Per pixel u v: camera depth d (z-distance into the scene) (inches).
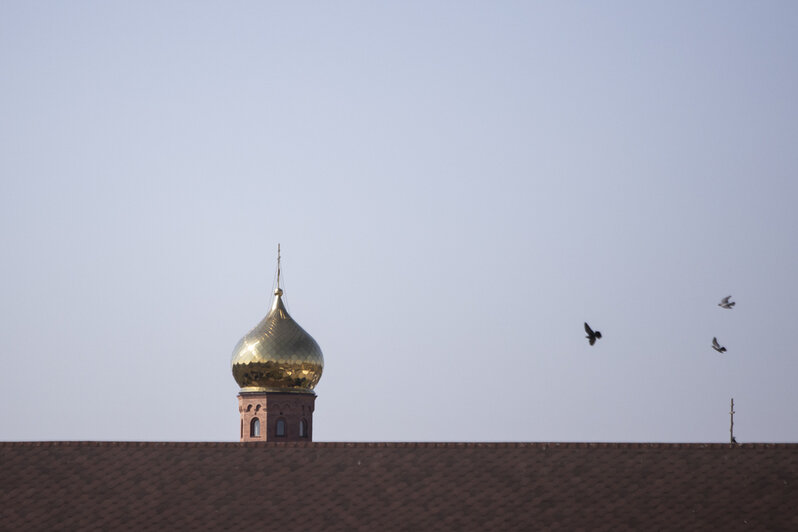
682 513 6038.4
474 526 6058.1
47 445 6801.2
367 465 6515.8
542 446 6545.3
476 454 6535.4
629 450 6476.4
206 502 6338.6
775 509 6013.8
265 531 6122.1
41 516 6314.0
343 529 6092.5
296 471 6510.8
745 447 6422.2
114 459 6683.1
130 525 6220.5
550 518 6077.8
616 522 6013.8
